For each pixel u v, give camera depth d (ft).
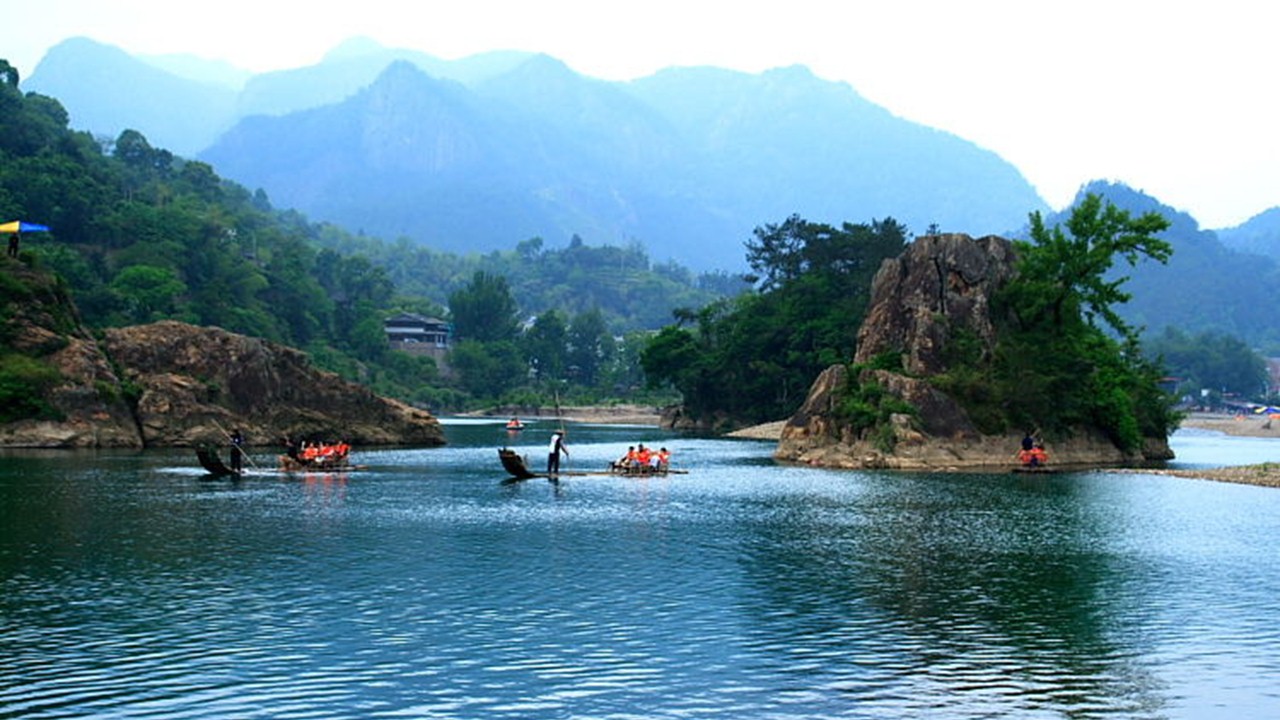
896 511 189.78
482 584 119.96
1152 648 94.84
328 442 396.98
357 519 173.99
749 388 569.23
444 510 187.52
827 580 123.44
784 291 598.75
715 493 221.25
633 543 150.00
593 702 79.46
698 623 102.53
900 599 113.60
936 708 78.84
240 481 238.89
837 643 95.71
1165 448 365.40
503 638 96.32
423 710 77.46
